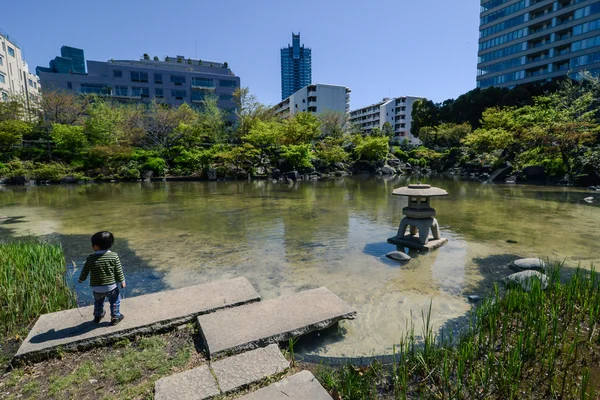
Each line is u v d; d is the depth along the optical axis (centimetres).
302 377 255
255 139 3058
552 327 324
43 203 1371
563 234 795
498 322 343
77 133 2752
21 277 446
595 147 2039
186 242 738
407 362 281
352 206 1284
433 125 4825
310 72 18625
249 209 1211
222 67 6284
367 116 8244
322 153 3359
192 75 5356
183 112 3472
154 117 3241
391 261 591
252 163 3025
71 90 4512
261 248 687
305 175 2959
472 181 2508
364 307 409
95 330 314
